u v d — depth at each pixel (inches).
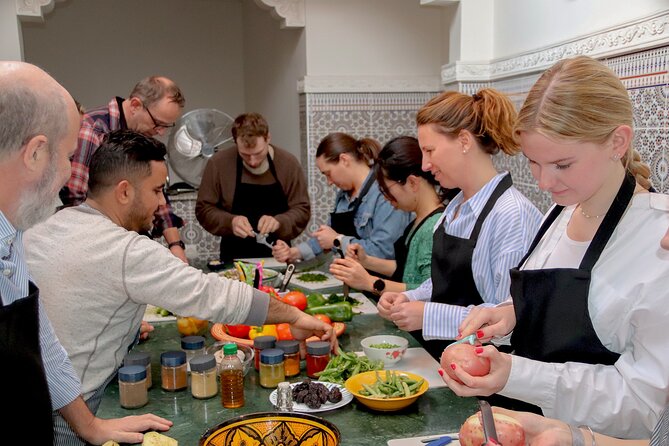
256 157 137.0
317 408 59.8
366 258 109.2
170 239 130.3
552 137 47.3
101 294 65.4
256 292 70.9
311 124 165.9
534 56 115.0
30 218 48.9
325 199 169.8
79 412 56.8
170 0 231.6
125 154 70.2
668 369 45.5
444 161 78.0
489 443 41.3
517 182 126.9
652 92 87.9
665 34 83.2
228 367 62.3
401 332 85.4
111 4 225.6
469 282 78.0
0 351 46.8
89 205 71.9
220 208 146.1
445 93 79.6
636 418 47.0
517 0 122.7
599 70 48.1
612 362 51.6
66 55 223.5
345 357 69.4
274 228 134.5
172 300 66.6
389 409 59.6
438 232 83.3
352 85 165.8
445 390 65.2
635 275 48.8
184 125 168.1
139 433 57.1
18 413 48.8
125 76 230.4
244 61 240.2
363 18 165.3
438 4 137.8
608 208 52.5
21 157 45.9
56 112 47.0
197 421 59.6
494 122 74.5
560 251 57.7
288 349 69.9
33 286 53.7
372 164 124.3
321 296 95.0
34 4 145.0
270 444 52.1
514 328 57.8
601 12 97.0
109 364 68.4
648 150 90.0
